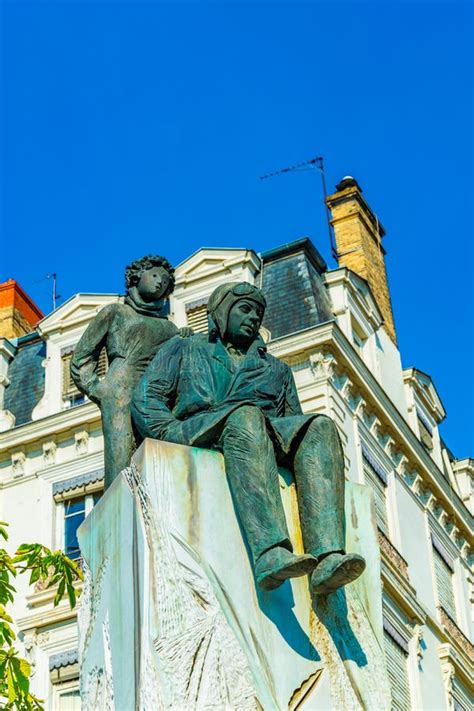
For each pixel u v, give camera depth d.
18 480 34.44
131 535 6.79
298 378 31.64
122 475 6.98
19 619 31.88
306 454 6.94
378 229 40.09
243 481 6.72
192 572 6.57
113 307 7.98
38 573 14.33
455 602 36.62
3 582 14.36
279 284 33.78
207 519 6.71
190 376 7.25
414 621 32.75
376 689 6.77
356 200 39.16
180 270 34.59
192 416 7.18
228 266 34.03
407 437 35.12
